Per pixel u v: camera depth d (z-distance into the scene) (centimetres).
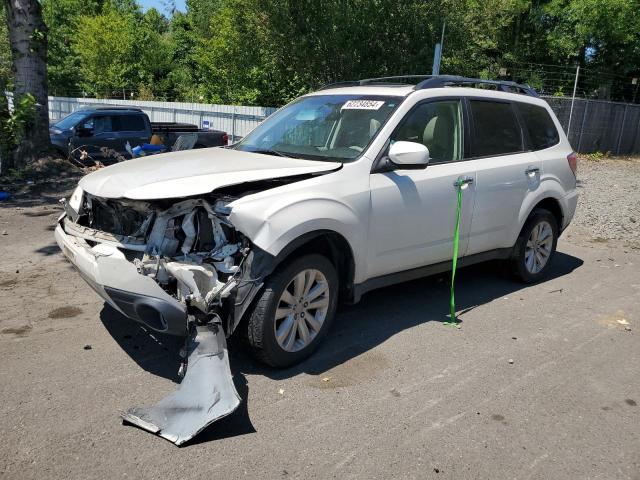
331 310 423
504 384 402
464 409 367
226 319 371
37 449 305
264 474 295
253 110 1809
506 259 603
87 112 1323
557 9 2209
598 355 457
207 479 288
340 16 1267
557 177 613
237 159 443
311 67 1374
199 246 376
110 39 3334
